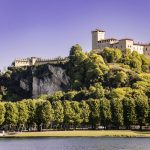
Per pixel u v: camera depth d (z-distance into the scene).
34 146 155.00
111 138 197.75
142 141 174.50
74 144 161.62
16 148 148.38
